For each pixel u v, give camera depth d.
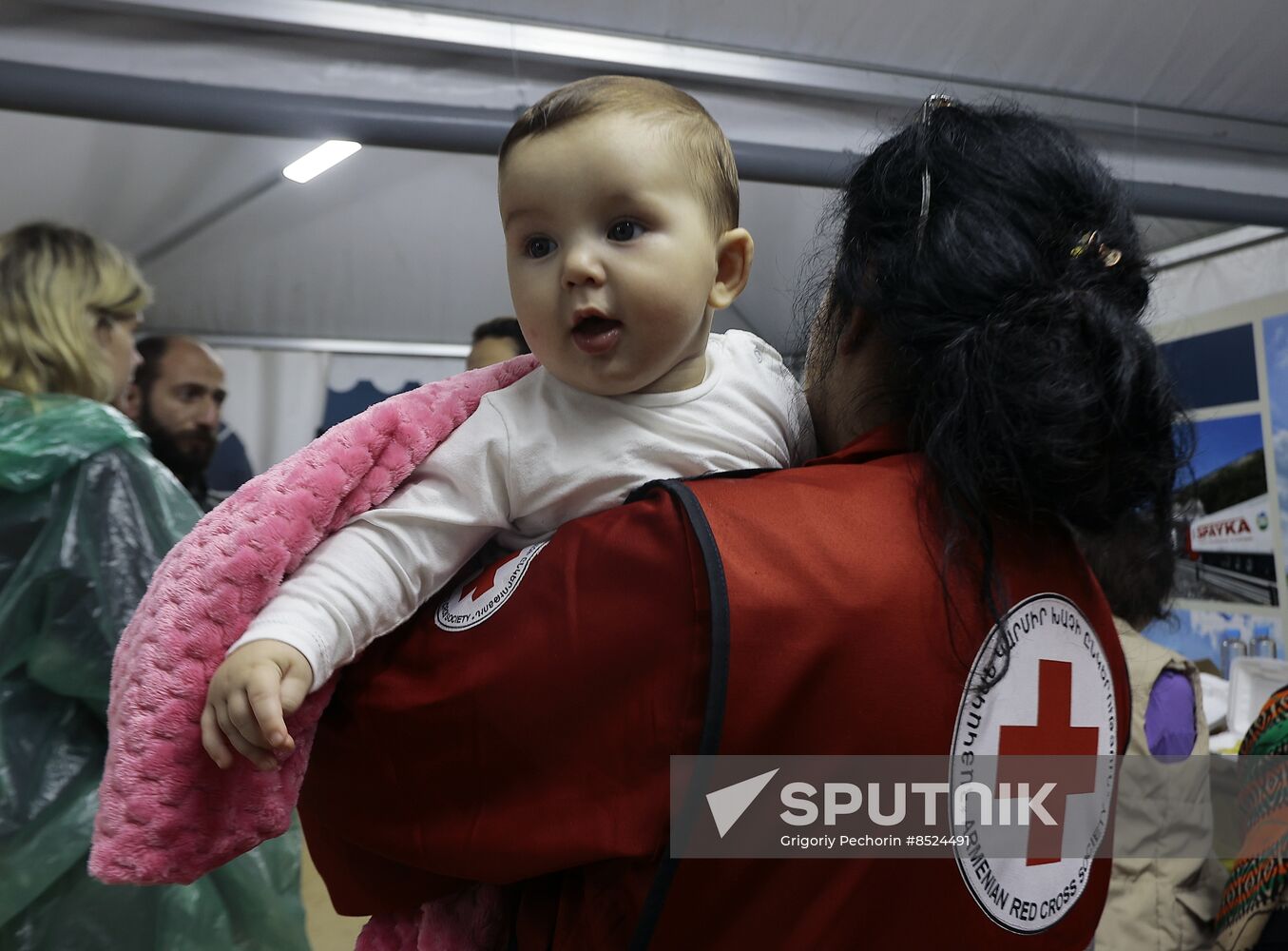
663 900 0.45
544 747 0.50
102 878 0.51
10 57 1.76
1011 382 0.50
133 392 2.85
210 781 0.53
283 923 1.49
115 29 1.83
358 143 1.98
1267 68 2.51
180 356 2.88
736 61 2.24
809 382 0.68
